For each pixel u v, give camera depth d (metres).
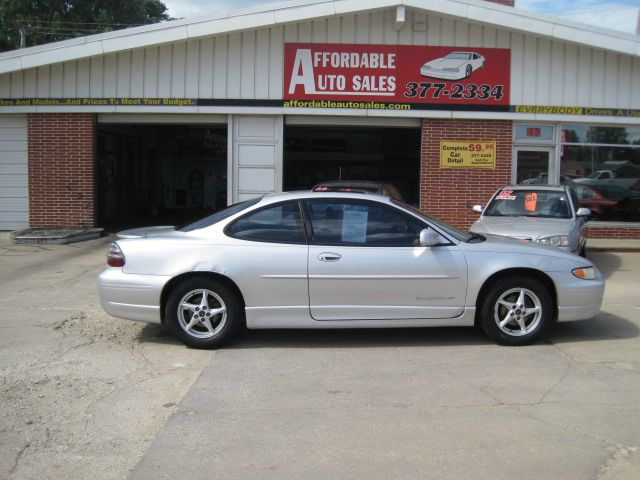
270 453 3.96
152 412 4.62
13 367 5.63
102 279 6.25
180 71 14.55
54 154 14.91
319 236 6.23
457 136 14.84
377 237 6.25
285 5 14.04
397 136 22.64
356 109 14.66
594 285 6.40
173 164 25.16
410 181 22.84
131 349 6.21
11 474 3.70
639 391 5.06
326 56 14.53
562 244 9.11
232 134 14.88
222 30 14.11
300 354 6.07
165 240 6.24
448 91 14.70
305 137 22.81
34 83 14.68
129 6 38.34
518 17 14.23
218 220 6.36
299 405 4.76
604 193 15.38
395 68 14.59
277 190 14.91
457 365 5.73
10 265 11.12
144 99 14.61
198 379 5.33
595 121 14.89
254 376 5.42
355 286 6.13
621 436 4.21
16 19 31.53
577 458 3.89
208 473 3.71
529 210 10.80
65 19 35.59
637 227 15.38
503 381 5.30
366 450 4.00
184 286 6.14
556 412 4.62
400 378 5.38
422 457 3.90
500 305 6.32
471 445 4.07
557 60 14.73
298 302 6.14
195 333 6.20
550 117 14.81
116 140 19.83
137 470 3.75
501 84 14.70
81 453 3.97
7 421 4.46
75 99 14.67
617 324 7.32
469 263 6.21
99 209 18.38
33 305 8.13
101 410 4.66
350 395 4.97
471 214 14.98
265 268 6.10
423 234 6.11
